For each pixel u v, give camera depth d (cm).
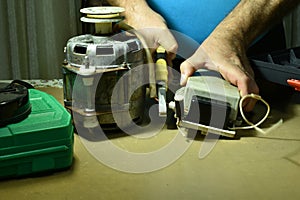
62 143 63
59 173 64
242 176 63
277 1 97
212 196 58
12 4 113
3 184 61
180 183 62
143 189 60
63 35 120
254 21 94
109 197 58
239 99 75
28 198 58
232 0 97
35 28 117
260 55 94
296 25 132
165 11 98
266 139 75
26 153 61
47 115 66
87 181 62
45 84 103
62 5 117
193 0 96
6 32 115
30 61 120
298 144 73
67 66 73
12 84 71
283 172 64
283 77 86
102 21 73
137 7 95
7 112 62
